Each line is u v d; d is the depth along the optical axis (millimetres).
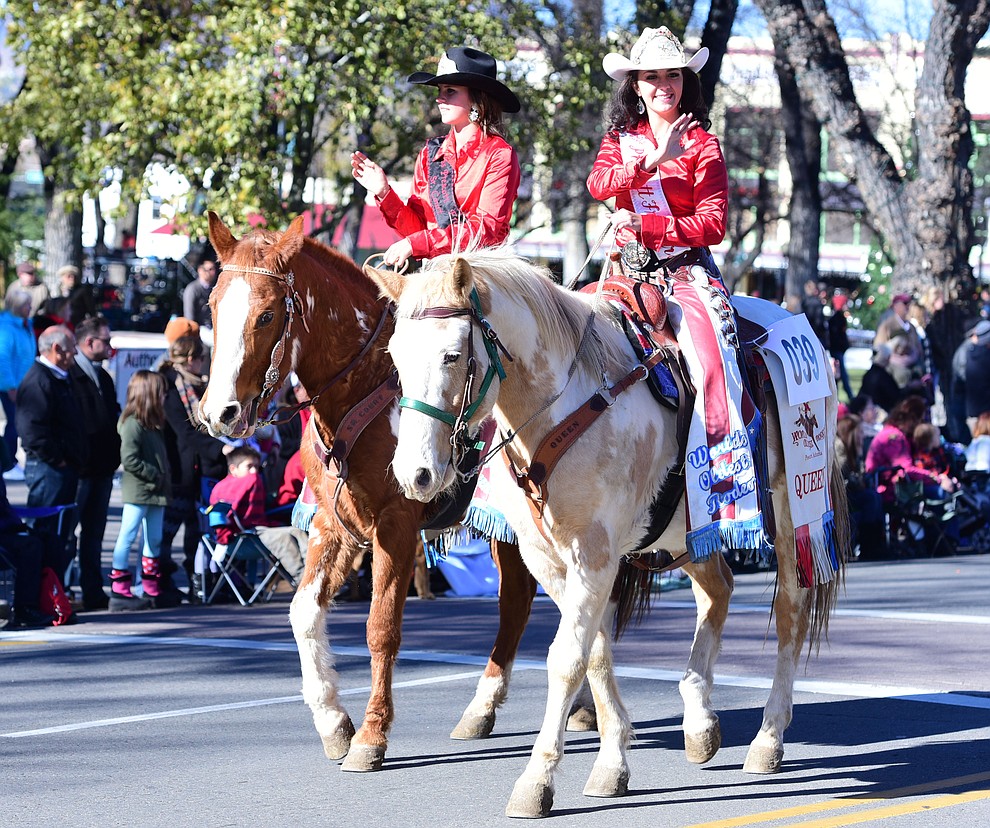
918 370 24094
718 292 8320
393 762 8508
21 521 14305
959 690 10430
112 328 38750
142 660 11977
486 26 24297
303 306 8320
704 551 7832
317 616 8617
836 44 28516
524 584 9312
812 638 8898
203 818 7277
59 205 38438
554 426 7363
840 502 9328
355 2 22375
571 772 8289
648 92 8523
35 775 8188
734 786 7895
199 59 23594
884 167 28500
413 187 9578
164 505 15078
